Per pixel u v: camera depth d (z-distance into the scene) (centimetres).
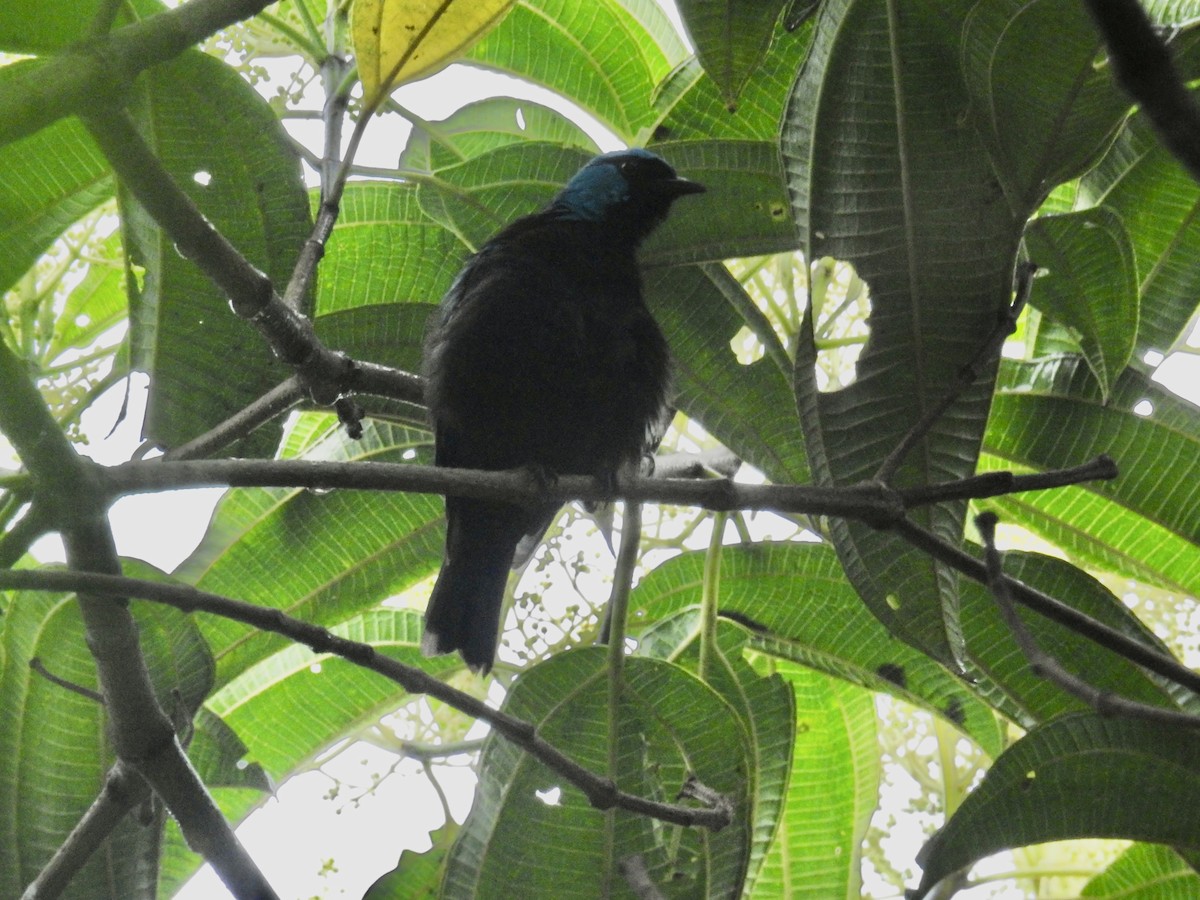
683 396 934
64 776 777
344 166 737
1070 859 1245
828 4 747
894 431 777
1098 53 667
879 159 755
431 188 962
